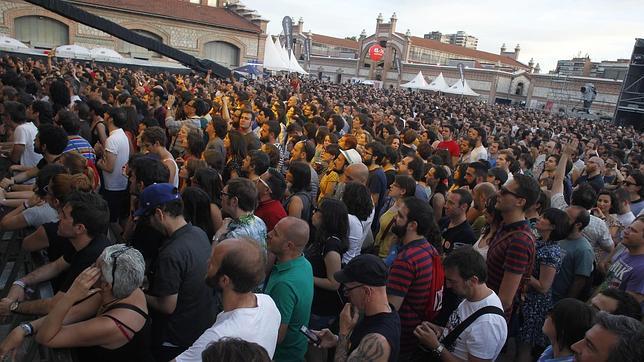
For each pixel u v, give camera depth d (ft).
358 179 16.29
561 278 13.55
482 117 62.85
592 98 130.82
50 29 98.17
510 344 15.34
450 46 230.48
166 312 9.07
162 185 9.61
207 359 4.86
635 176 20.54
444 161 24.16
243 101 33.99
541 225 12.39
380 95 98.12
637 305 8.63
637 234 11.38
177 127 24.22
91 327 7.40
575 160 32.30
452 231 13.93
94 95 31.12
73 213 8.91
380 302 7.73
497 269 10.89
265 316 7.74
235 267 7.36
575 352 6.54
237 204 11.21
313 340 9.49
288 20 105.40
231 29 126.11
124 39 32.78
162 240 11.21
